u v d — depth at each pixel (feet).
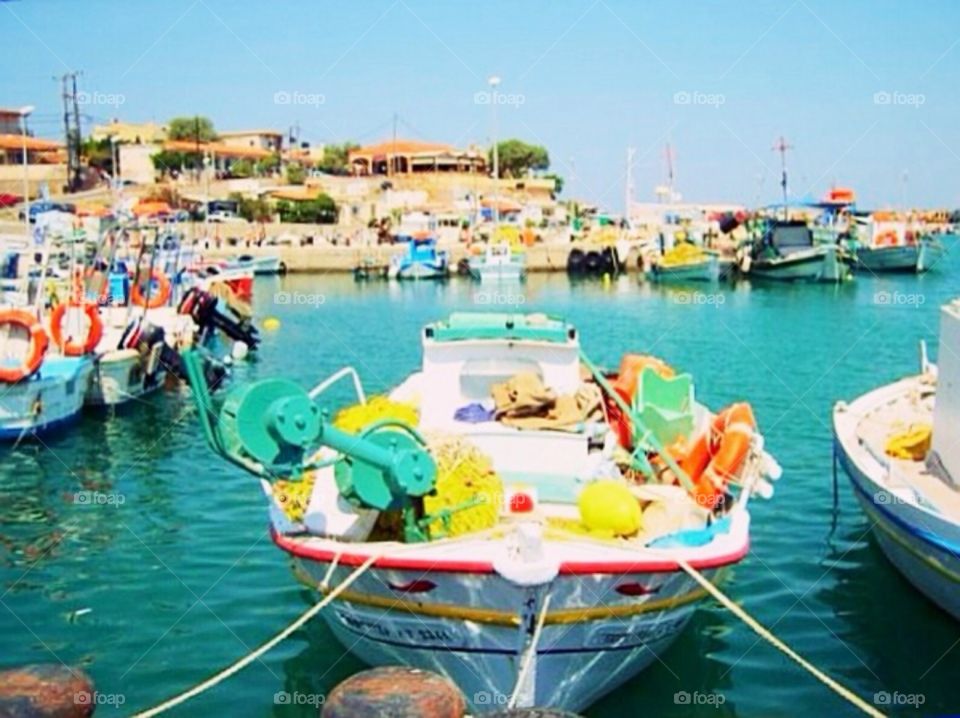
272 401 28.09
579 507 31.53
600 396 37.83
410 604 29.73
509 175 338.54
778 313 144.15
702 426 36.68
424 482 29.50
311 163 319.68
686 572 29.99
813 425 69.51
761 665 34.99
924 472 40.60
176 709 32.58
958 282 188.75
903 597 39.88
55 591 42.37
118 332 85.56
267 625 38.63
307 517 32.01
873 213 213.87
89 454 64.08
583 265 219.00
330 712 14.21
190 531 49.52
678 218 255.29
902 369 95.30
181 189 249.14
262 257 213.05
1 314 66.64
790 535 47.16
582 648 30.09
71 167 185.16
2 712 13.53
